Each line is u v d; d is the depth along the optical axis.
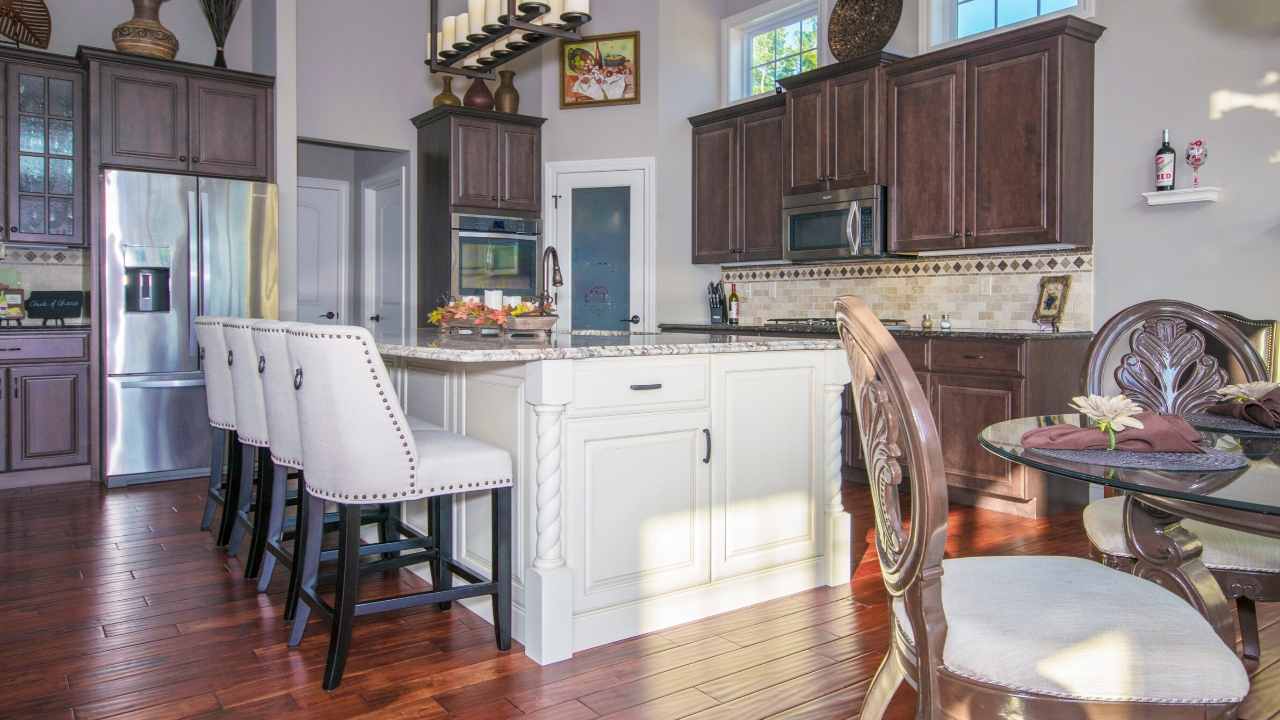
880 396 1.33
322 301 7.16
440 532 2.79
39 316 4.87
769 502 2.93
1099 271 4.20
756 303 6.18
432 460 2.31
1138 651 1.19
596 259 6.34
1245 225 3.71
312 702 2.13
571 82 6.34
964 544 3.53
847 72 4.97
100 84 4.68
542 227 6.44
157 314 4.77
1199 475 1.31
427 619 2.73
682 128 6.22
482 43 3.68
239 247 4.98
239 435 3.12
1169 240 3.95
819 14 5.66
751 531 2.88
